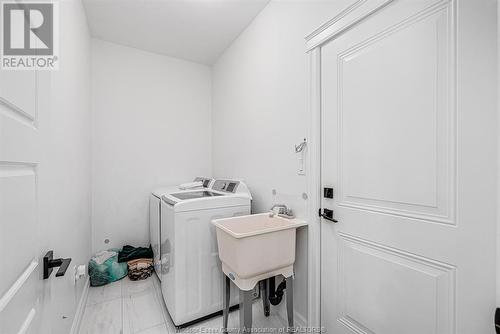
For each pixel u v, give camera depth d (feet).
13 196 1.86
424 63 3.18
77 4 5.61
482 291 2.70
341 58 4.37
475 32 2.72
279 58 5.89
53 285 3.50
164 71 9.39
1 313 1.64
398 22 3.46
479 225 2.72
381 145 3.72
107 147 8.38
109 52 8.40
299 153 5.26
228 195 6.29
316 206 4.83
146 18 7.08
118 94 8.56
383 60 3.67
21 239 1.99
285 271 4.87
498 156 2.58
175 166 9.63
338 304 4.48
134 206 8.85
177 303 5.29
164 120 9.40
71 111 4.86
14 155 1.86
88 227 7.32
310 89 4.96
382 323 3.72
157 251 7.39
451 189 2.95
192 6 6.55
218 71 9.68
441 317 3.04
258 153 6.81
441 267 3.05
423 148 3.21
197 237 5.55
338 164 4.46
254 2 6.33
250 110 7.22
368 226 3.94
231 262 4.58
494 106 2.61
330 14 4.46
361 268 4.05
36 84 2.38
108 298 6.63
